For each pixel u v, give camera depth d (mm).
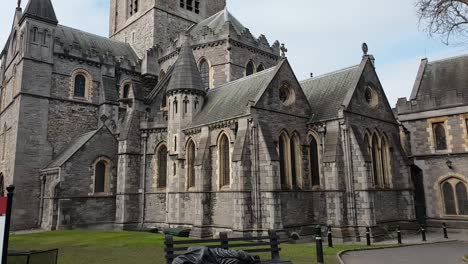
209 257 11086
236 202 25766
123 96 44750
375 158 31141
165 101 38531
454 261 17500
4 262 8188
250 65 42844
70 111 40531
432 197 34844
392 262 17234
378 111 32125
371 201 26891
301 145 29672
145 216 34156
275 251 13586
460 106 34000
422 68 40188
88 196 33688
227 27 40812
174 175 32469
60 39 43594
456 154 33812
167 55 45312
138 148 35281
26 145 36781
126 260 17156
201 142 30297
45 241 24469
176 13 52781
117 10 60375
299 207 28281
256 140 26547
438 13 20469
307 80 36625
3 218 8297
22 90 37312
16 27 42781
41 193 36000
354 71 32500
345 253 20031
